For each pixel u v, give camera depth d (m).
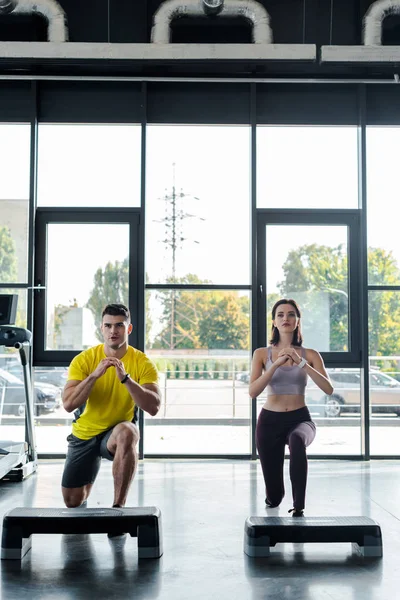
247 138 6.62
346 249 6.59
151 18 6.43
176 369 6.49
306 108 6.60
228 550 3.50
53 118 6.52
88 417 3.90
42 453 6.39
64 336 6.47
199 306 6.54
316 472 5.74
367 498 4.73
